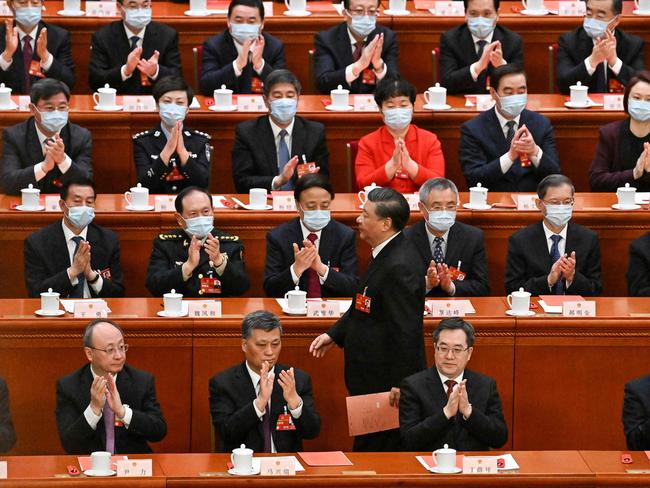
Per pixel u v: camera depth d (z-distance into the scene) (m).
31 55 29.78
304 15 31.53
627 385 20.72
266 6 32.06
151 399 20.55
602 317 22.03
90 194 23.72
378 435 20.44
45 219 24.61
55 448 21.77
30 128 26.55
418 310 20.11
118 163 27.95
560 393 22.20
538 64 31.84
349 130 28.25
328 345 21.14
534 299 23.14
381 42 29.44
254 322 20.23
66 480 17.50
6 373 21.55
